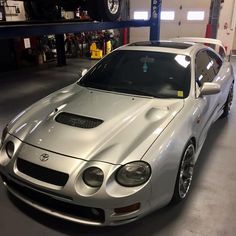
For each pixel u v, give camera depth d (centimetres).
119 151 173
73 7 489
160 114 208
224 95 337
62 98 251
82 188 165
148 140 180
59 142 185
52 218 202
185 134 200
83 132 191
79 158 172
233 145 319
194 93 238
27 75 693
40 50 854
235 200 225
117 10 496
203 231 193
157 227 196
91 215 172
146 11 930
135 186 165
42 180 175
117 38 994
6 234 189
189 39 396
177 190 202
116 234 190
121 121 200
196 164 278
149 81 252
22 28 301
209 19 866
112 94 244
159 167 173
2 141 214
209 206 217
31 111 237
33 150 185
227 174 261
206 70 289
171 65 257
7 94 524
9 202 218
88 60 897
